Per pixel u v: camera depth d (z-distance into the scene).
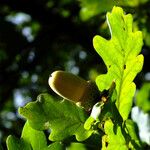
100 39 0.25
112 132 0.24
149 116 0.28
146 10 0.50
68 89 0.24
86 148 0.54
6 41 0.74
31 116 0.25
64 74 0.24
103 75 0.24
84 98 0.24
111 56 0.25
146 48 0.62
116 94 0.24
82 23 0.69
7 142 0.25
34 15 0.75
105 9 0.52
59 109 0.26
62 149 0.26
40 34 0.75
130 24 0.25
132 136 0.27
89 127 0.24
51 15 0.74
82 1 0.55
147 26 0.50
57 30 0.73
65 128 0.25
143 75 0.65
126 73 0.24
